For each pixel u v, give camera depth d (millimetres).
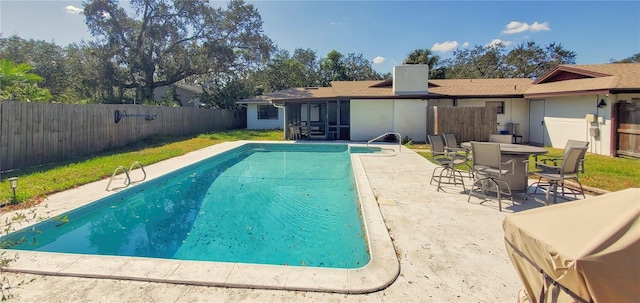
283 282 2773
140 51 23812
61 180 6820
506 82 17656
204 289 2697
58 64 24516
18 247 4082
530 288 1848
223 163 11086
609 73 11906
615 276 1393
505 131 15672
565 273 1487
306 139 16875
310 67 38000
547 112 14133
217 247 4426
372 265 3088
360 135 16172
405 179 7066
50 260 3193
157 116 15727
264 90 33188
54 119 9398
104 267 3049
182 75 25812
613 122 10523
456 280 2838
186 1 23484
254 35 25938
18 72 10695
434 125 14438
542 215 1834
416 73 15977
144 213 6008
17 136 8148
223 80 27641
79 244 4582
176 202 6621
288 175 9094
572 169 5184
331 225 5195
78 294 2629
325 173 9398
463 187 6281
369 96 15695
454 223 4293
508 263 3150
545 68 31062
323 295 2605
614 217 1565
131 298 2568
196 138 16781
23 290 2688
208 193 7211
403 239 3748
